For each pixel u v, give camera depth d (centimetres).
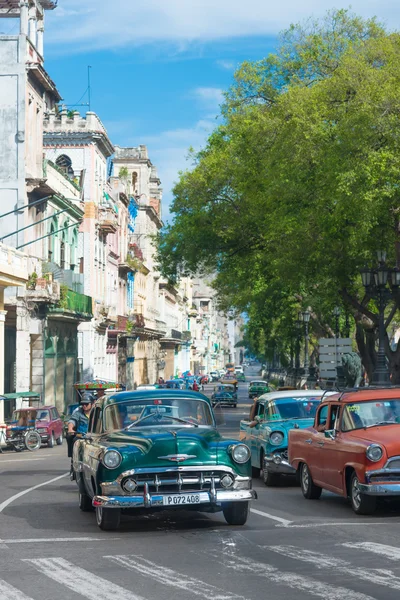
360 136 2856
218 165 4422
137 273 9588
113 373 7869
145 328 9569
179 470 1238
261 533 1216
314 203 3183
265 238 3866
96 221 6850
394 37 3116
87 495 1524
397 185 2895
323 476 1570
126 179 9388
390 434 1430
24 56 4941
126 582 899
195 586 870
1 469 2805
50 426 4009
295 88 3231
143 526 1329
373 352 4300
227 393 7675
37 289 4788
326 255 3319
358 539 1142
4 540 1218
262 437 1984
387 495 1362
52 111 6825
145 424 1386
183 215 4584
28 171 5000
